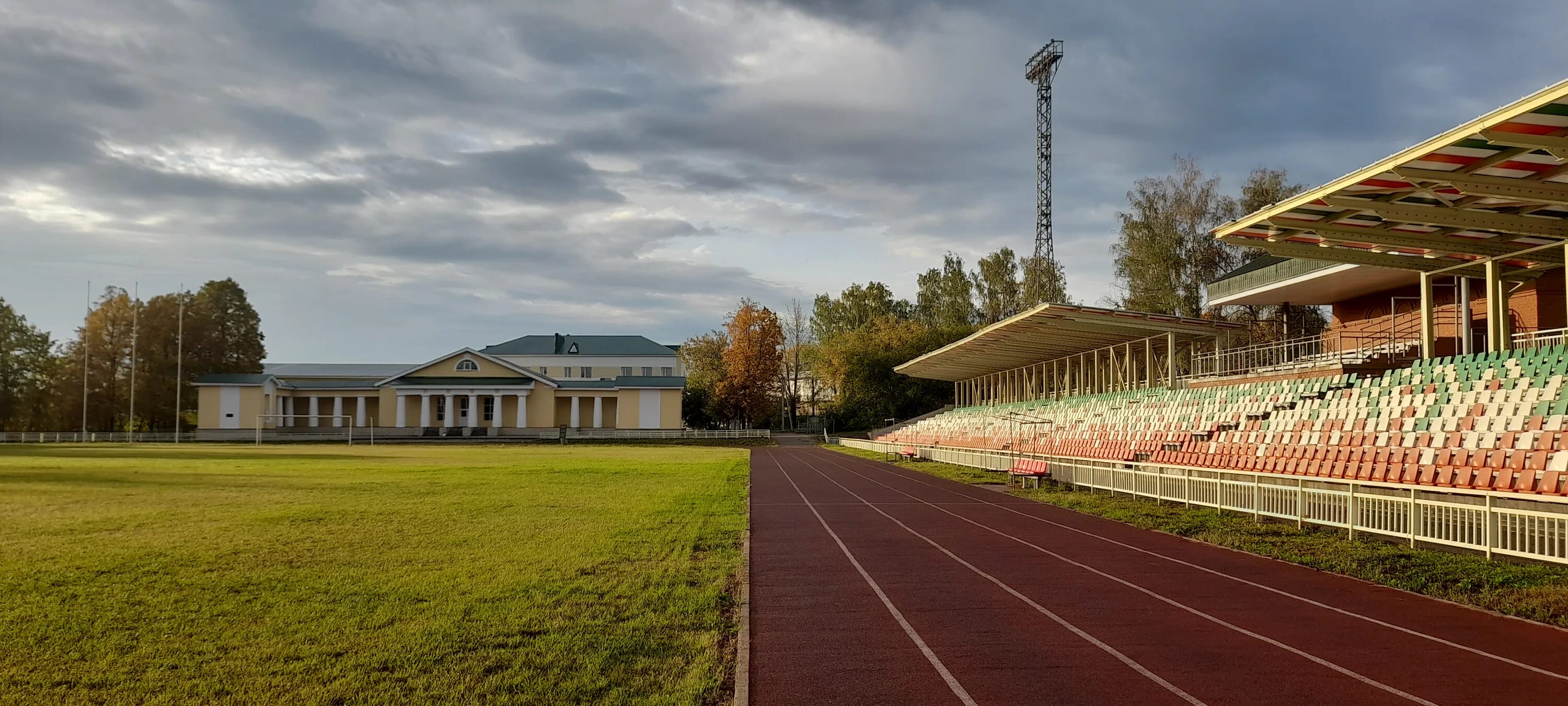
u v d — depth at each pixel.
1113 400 38.50
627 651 8.18
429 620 9.30
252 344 101.19
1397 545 14.69
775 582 12.16
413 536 16.06
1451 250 20.42
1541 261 21.22
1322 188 16.97
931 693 7.17
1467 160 14.51
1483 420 19.23
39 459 44.09
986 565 13.73
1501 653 8.46
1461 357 21.58
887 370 92.00
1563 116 12.21
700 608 10.06
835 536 17.23
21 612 9.62
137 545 14.56
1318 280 33.38
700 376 103.62
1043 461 30.80
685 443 78.94
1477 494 13.25
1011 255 98.38
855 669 7.86
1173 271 58.34
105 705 6.63
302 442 77.25
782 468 43.62
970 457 41.75
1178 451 29.53
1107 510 21.52
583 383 89.00
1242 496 19.09
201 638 8.54
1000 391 66.62
